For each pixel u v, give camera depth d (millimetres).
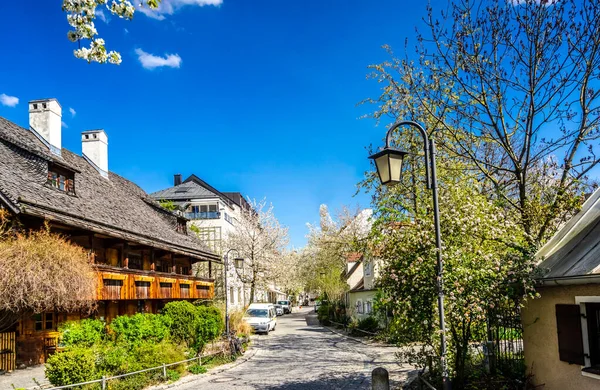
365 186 17953
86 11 5328
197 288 28406
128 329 14930
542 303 8508
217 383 13453
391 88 16047
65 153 24609
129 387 12109
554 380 8156
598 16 11227
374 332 26547
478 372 10117
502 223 9328
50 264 12945
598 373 6859
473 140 14164
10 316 14047
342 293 38906
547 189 13320
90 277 14422
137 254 24938
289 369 15789
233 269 43844
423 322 8898
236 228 45844
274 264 45844
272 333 32031
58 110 22750
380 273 9617
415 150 15891
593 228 8508
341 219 46438
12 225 14195
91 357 11797
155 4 5613
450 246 8641
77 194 20156
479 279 8273
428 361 9641
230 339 19250
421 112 15477
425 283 8547
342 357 18594
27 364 14812
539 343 8609
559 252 8656
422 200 11773
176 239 27594
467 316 8047
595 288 7109
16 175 16391
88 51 5672
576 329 7371
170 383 13102
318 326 38906
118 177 30906
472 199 9500
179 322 17453
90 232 17953
